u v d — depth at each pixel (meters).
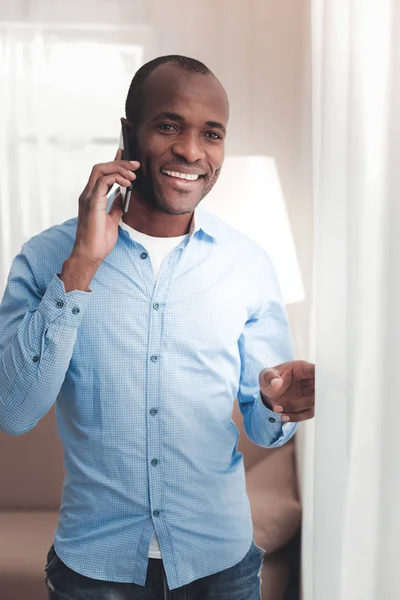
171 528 1.27
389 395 0.83
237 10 2.85
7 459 2.55
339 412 1.02
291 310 2.75
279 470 2.42
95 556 1.27
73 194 2.97
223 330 1.32
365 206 0.90
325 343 1.04
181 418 1.27
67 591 1.29
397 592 0.85
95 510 1.27
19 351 1.21
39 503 2.55
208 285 1.32
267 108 2.84
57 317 1.20
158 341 1.27
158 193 1.26
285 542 2.18
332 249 1.02
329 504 1.04
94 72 2.93
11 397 1.22
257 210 2.79
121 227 1.32
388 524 0.85
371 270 0.89
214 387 1.30
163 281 1.30
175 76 1.24
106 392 1.26
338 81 1.01
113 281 1.29
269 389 1.26
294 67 2.82
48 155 2.96
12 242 2.97
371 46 0.88
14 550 2.16
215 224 1.39
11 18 2.92
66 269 1.21
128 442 1.26
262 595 2.16
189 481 1.28
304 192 2.60
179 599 1.28
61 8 2.91
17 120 2.95
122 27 2.91
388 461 0.84
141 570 1.26
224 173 2.79
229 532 1.31
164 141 1.24
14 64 2.93
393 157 0.81
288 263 2.78
